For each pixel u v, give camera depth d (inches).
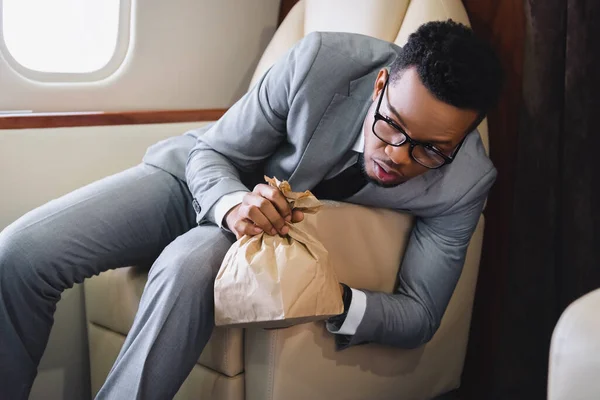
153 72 84.4
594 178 64.2
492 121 73.3
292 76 54.7
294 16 82.5
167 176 61.4
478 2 73.4
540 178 66.4
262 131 56.3
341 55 54.4
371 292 56.6
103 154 73.7
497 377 71.4
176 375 48.8
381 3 71.3
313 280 47.1
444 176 55.2
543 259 67.3
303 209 49.2
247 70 93.2
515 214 68.3
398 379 63.1
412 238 59.7
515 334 69.3
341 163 55.1
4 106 75.0
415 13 68.7
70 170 72.2
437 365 67.3
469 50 46.0
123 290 61.4
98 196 58.2
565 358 25.7
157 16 83.2
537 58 64.9
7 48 74.0
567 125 64.3
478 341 77.7
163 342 47.9
